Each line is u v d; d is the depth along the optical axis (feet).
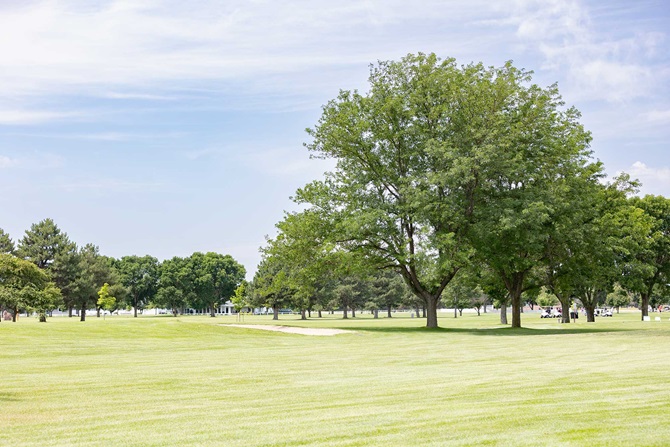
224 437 31.55
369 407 39.65
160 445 30.14
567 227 157.58
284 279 176.76
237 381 55.36
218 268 552.82
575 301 472.03
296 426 33.83
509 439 28.89
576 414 34.91
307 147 168.55
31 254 333.42
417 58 162.71
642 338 111.45
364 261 162.40
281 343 112.06
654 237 222.89
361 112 163.73
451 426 32.42
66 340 108.37
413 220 152.15
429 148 145.89
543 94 160.25
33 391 49.62
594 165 192.85
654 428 30.60
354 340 120.67
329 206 167.53
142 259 557.74
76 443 30.96
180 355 85.30
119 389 50.75
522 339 116.06
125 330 131.64
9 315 379.14
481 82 155.33
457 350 90.53
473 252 149.18
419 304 456.04
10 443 31.19
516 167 147.33
